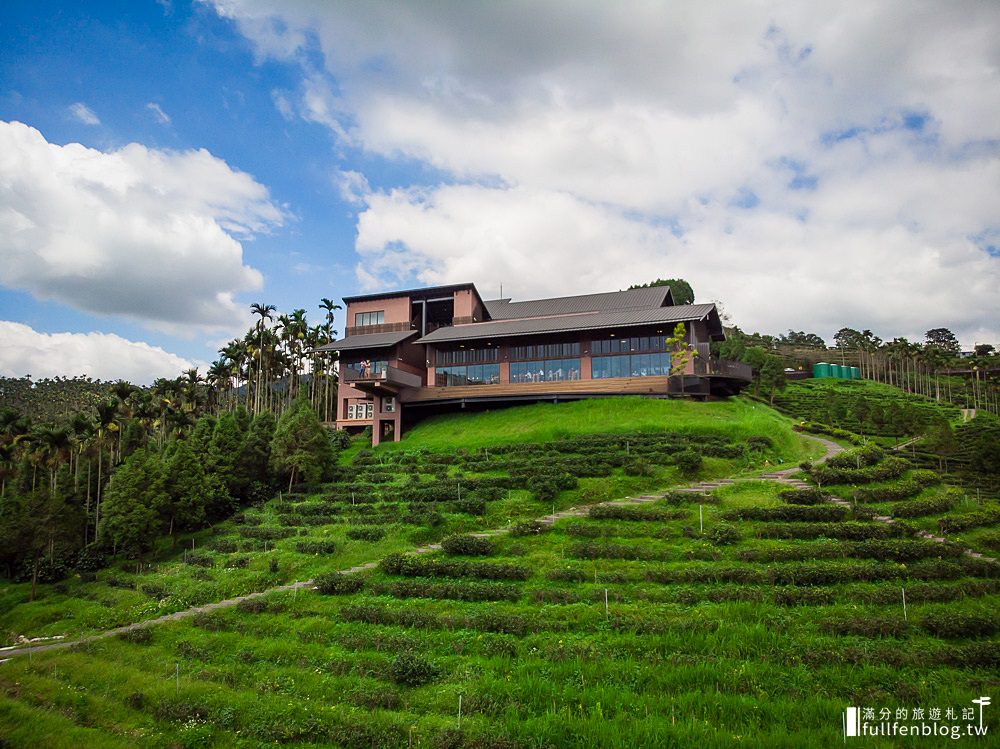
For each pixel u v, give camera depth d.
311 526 43.03
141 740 20.05
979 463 51.28
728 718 17.77
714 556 28.38
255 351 83.06
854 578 25.45
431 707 19.78
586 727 17.66
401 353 72.56
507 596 26.80
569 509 38.44
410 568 30.88
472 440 58.06
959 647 20.08
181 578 39.06
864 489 36.97
